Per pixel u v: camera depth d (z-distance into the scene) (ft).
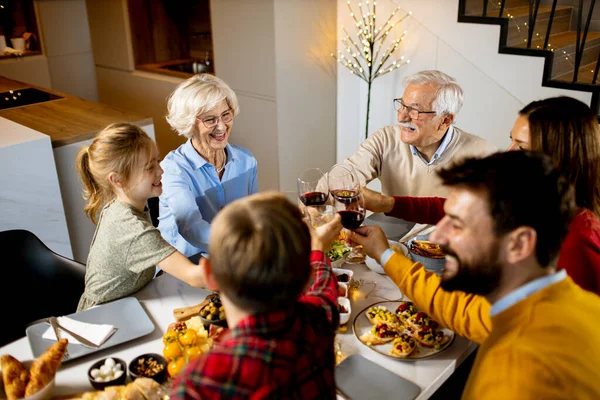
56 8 18.04
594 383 2.95
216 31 13.88
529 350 3.03
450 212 3.29
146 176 5.60
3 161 8.77
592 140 4.75
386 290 5.65
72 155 10.04
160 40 17.81
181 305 5.50
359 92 13.76
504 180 3.13
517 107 11.09
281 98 13.03
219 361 2.81
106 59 18.31
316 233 4.45
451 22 11.47
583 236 4.50
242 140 14.47
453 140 7.82
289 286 2.84
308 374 3.03
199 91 6.81
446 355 4.71
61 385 4.41
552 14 10.29
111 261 5.60
